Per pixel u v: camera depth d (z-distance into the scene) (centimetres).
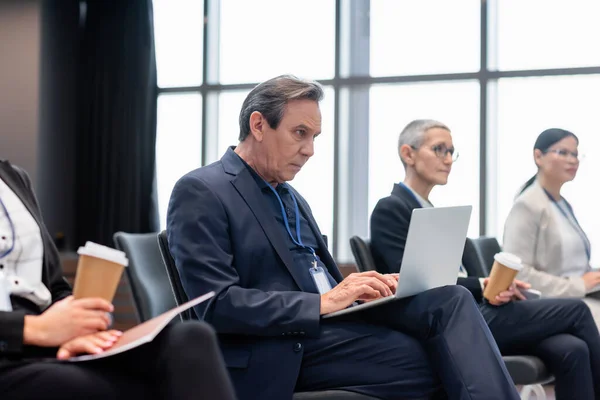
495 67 579
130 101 628
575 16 564
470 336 196
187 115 640
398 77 593
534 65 571
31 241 178
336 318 211
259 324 195
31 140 608
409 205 296
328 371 201
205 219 203
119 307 578
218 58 639
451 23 589
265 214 213
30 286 175
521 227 343
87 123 643
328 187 604
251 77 632
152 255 260
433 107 588
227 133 635
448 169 314
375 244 291
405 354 202
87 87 644
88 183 641
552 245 341
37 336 142
